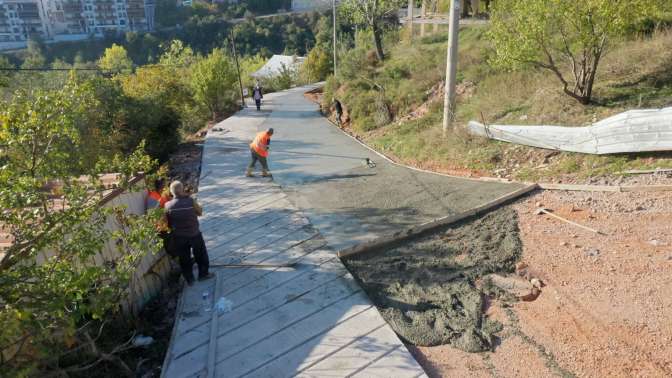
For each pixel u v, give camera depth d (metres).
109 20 109.00
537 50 10.08
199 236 6.02
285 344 4.92
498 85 13.70
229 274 6.46
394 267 6.41
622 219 6.62
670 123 7.41
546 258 6.06
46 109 3.62
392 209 8.28
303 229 7.79
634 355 4.30
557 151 9.30
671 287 5.04
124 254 4.45
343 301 5.62
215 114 23.67
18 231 3.62
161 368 4.84
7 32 101.12
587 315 4.90
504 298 5.48
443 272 6.14
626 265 5.57
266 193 9.91
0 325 3.11
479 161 10.13
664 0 9.33
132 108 12.75
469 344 4.78
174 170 12.71
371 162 11.92
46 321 3.41
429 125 14.02
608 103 9.95
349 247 6.91
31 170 3.63
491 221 7.43
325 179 10.66
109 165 4.76
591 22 9.26
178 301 5.87
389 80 18.81
